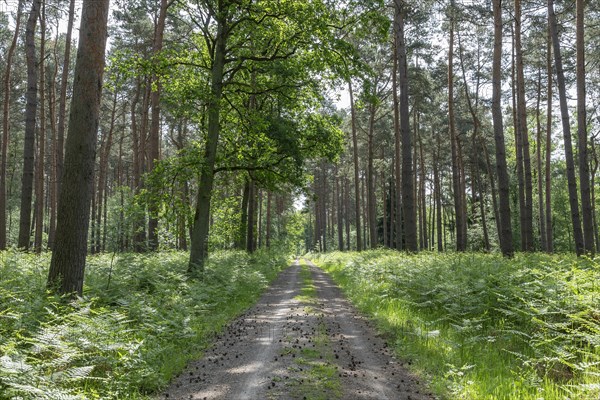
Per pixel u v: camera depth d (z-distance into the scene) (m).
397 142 33.28
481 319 9.73
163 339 8.54
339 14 17.53
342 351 8.58
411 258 17.47
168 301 11.40
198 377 6.93
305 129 22.42
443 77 37.12
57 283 8.90
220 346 8.98
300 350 8.58
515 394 5.85
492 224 46.34
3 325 7.14
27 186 17.50
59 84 38.22
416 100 36.53
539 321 7.51
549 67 28.36
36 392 4.19
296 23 17.83
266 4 17.31
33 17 18.22
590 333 7.45
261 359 7.96
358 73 17.78
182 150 18.88
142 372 6.46
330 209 99.12
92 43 9.34
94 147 9.48
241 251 31.11
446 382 6.55
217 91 18.03
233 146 20.16
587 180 17.11
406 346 8.74
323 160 60.03
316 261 55.03
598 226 53.16
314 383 6.57
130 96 39.00
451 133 29.84
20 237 17.31
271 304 15.18
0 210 24.58
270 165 19.58
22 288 9.55
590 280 8.95
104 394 5.61
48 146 49.44
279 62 18.83
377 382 6.69
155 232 19.95
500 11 17.42
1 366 4.44
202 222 17.83
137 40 32.97
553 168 59.41
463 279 11.84
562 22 24.80
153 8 29.78
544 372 6.79
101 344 6.28
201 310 11.96
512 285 10.23
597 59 26.06
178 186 18.42
